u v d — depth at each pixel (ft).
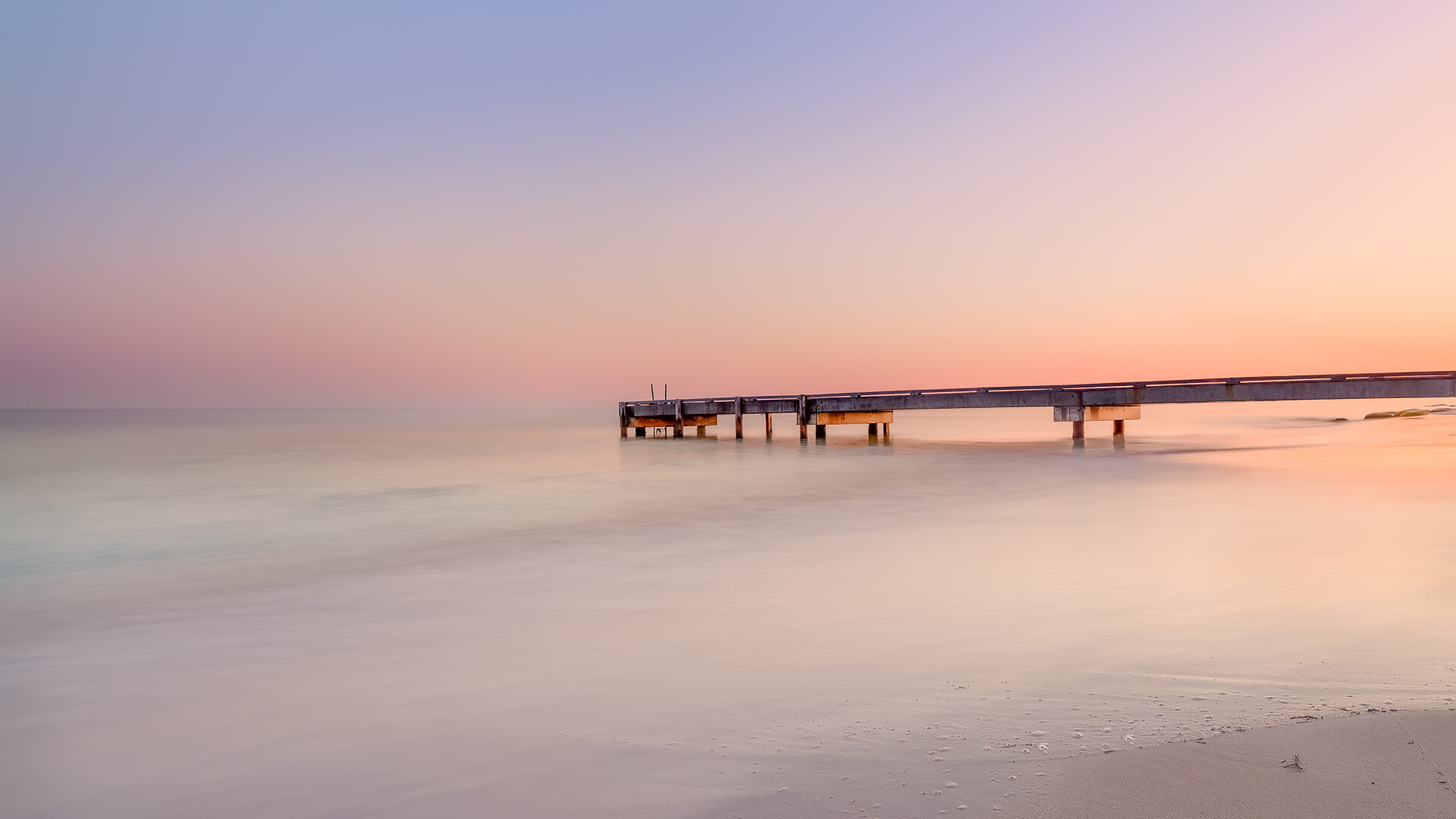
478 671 20.02
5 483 83.51
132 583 35.37
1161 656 19.24
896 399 123.44
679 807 11.89
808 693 17.40
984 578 29.81
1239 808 10.58
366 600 30.07
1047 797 11.25
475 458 114.11
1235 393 92.79
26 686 20.11
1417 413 213.25
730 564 34.68
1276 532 37.19
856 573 31.71
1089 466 78.28
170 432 256.93
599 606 27.32
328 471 94.48
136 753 15.37
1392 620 21.79
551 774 13.51
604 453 118.73
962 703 16.24
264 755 15.02
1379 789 10.90
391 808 12.55
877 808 11.30
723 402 146.30
